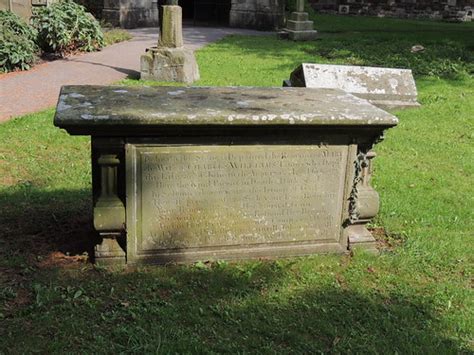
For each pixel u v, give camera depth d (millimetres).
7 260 3809
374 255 4098
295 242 4027
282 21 20266
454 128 8031
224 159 3723
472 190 5727
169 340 3008
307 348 3020
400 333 3188
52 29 12820
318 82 8227
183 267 3791
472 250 4312
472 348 3109
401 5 26375
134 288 3535
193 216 3797
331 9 27094
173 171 3678
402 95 8711
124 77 10812
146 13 20203
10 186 5301
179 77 10352
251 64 12461
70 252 3992
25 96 9141
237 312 3322
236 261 3922
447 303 3531
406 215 4961
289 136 3770
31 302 3340
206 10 22953
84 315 3229
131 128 3443
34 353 2889
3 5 13203
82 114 3371
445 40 16516
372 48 14977
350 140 3885
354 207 4004
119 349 2938
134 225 3723
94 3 19625
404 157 6762
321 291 3594
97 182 3779
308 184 3924
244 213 3873
